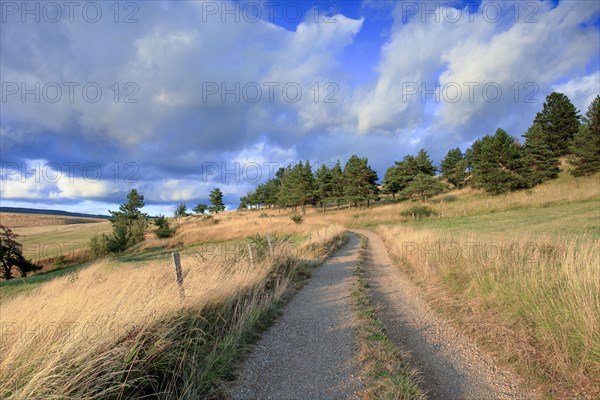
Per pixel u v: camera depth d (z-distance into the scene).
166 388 3.16
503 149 47.47
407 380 3.35
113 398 2.85
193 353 3.79
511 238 8.68
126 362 3.04
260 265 8.11
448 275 8.03
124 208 46.91
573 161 41.69
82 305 4.37
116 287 5.62
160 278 6.21
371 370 3.67
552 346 4.01
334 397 3.23
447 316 5.91
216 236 31.16
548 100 53.62
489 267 6.90
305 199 68.00
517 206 34.53
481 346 4.57
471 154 67.31
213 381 3.45
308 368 3.90
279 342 4.78
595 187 33.19
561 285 4.97
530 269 5.86
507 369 3.90
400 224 33.97
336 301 6.97
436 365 4.08
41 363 2.79
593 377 3.45
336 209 70.06
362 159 63.34
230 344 4.26
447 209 40.50
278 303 6.75
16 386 2.58
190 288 5.33
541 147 45.72
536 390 3.43
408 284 8.87
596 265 5.07
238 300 5.78
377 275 10.45
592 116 40.66
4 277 28.34
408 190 57.06
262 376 3.74
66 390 2.59
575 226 16.33
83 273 11.85
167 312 4.08
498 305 5.50
